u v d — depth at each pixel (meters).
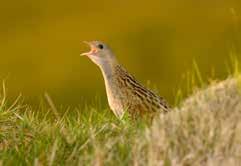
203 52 39.75
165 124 12.03
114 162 11.73
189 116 12.12
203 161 11.59
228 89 12.53
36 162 11.71
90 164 11.64
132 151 11.77
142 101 15.70
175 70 39.72
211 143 11.73
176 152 11.64
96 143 12.29
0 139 12.80
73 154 12.11
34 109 14.02
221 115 12.11
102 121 13.28
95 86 37.66
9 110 13.34
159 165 11.26
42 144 12.48
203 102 12.34
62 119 13.22
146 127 12.18
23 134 12.75
